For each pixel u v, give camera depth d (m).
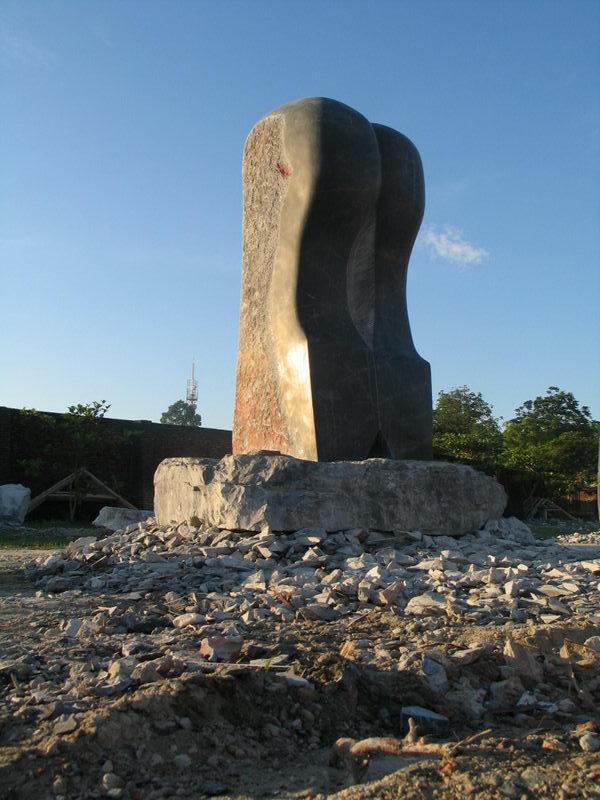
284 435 7.82
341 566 6.09
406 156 8.24
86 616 4.93
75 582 6.24
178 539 7.02
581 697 3.68
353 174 7.56
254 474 6.87
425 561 6.12
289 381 7.74
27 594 5.91
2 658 3.92
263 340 8.17
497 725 3.41
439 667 3.69
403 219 8.16
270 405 8.02
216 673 3.38
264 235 8.27
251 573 5.96
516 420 32.84
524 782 2.71
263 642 4.17
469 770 2.78
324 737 3.25
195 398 51.00
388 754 3.00
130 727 2.96
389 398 7.88
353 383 7.68
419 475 7.23
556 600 5.15
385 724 3.41
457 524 7.41
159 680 3.39
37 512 16.33
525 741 3.12
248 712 3.26
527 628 4.41
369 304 8.12
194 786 2.76
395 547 6.82
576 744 3.12
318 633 4.40
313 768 2.96
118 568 6.46
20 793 2.61
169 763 2.87
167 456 17.94
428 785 2.68
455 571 5.88
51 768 2.71
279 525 6.65
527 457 20.72
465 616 4.73
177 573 6.02
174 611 5.02
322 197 7.56
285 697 3.38
